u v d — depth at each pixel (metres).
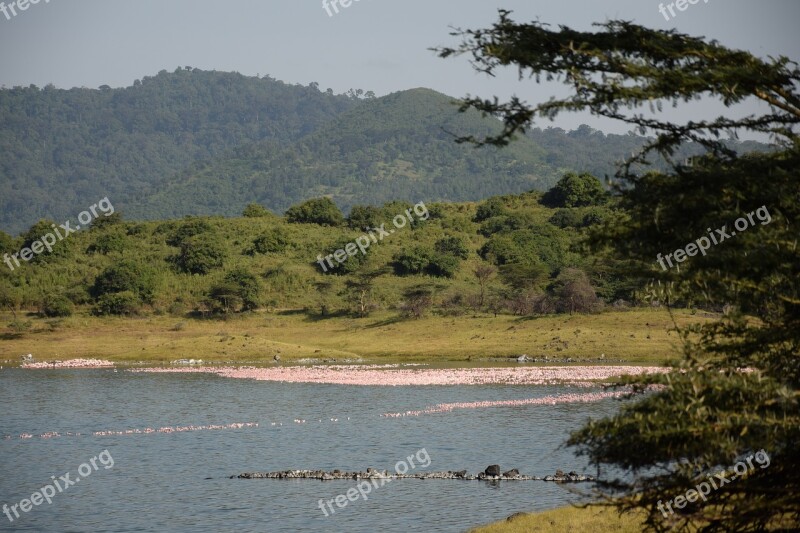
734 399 22.33
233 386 115.31
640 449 22.78
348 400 99.31
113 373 134.50
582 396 96.62
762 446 21.27
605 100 23.08
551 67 23.64
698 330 26.62
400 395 102.50
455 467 61.28
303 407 94.12
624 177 25.72
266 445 71.62
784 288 23.52
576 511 42.25
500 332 159.75
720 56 23.83
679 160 25.48
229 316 197.00
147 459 66.62
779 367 23.70
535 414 84.69
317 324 186.25
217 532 46.75
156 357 156.62
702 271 23.61
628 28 24.36
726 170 24.11
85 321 191.75
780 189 22.91
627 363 128.38
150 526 48.28
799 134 24.38
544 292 185.62
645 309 164.50
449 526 46.56
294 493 54.81
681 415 22.03
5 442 74.56
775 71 23.36
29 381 123.12
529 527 40.25
